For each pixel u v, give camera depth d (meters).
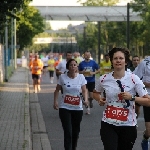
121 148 8.30
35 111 20.47
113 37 82.38
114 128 8.16
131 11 63.31
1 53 38.69
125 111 8.12
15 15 23.66
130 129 8.16
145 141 11.25
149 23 55.50
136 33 72.38
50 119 17.91
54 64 43.00
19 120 16.59
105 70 23.95
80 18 65.38
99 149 12.20
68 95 11.38
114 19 65.38
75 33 128.75
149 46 72.25
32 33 68.94
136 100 8.01
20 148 11.46
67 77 11.55
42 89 33.56
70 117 11.30
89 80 19.91
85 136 14.16
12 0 22.52
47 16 67.25
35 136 14.20
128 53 8.19
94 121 17.38
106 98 8.26
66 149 11.05
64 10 65.31
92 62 19.95
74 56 27.47
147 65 11.34
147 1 57.06
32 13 67.12
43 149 12.10
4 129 14.54
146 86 11.35
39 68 30.25
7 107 20.91
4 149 11.35
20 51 87.12
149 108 10.95
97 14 64.12
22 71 63.25
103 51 101.38
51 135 14.41
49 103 23.92
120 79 8.15
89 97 20.08
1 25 23.84
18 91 30.44
